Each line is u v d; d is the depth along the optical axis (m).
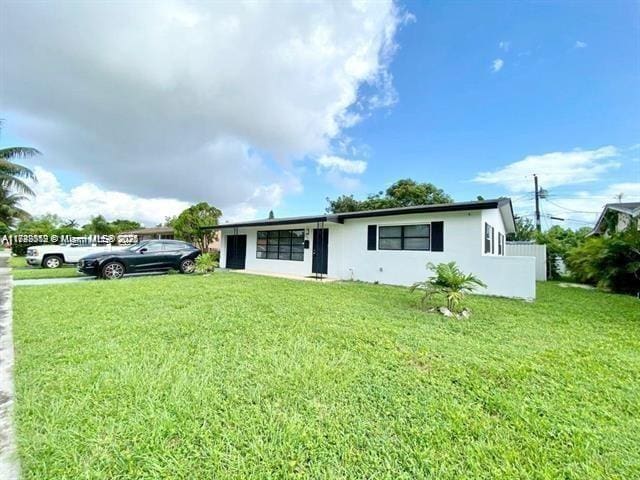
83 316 5.04
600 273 9.97
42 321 4.72
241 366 3.15
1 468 1.75
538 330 4.78
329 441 2.01
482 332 4.58
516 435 2.12
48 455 1.85
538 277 13.97
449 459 1.87
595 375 3.11
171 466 1.77
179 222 21.30
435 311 5.87
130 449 1.91
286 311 5.65
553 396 2.67
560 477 1.75
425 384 2.84
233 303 6.25
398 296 7.55
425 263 9.34
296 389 2.68
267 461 1.83
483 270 8.37
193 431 2.08
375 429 2.15
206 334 4.19
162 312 5.37
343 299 7.02
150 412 2.28
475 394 2.67
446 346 3.88
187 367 3.10
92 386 2.67
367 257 10.82
